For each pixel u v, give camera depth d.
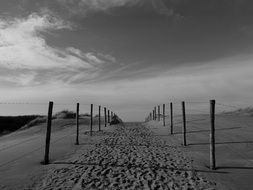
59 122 29.39
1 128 30.62
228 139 15.06
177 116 34.16
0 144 16.83
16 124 32.94
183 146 14.37
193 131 19.58
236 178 8.62
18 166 9.93
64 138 17.94
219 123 22.22
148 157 11.59
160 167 9.81
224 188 7.67
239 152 12.09
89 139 17.62
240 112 30.30
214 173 9.18
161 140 17.08
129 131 23.38
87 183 7.91
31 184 7.86
